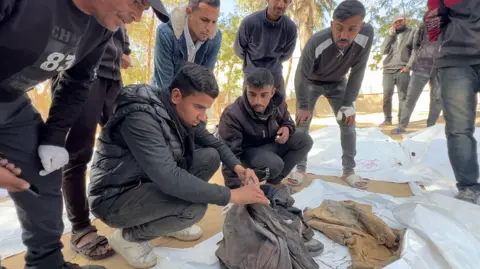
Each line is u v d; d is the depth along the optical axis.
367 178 2.90
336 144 3.88
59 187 1.39
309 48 2.50
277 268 1.47
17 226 2.08
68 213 1.80
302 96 2.70
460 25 2.08
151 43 6.20
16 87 1.12
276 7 2.75
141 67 6.28
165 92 1.56
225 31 8.02
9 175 1.03
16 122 1.20
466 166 2.20
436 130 3.44
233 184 2.29
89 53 1.23
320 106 8.90
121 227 1.62
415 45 4.63
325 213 2.05
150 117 1.45
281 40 2.98
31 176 1.27
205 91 1.44
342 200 2.31
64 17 0.98
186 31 2.33
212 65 2.71
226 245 1.63
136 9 0.98
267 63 3.04
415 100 4.51
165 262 1.70
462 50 2.09
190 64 1.52
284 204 1.82
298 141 2.45
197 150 1.83
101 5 0.97
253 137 2.38
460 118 2.17
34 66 1.06
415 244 1.60
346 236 1.81
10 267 1.69
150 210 1.54
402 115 4.66
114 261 1.74
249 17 2.95
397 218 1.88
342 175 2.91
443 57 2.21
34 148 1.27
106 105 1.89
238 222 1.61
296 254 1.55
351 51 2.42
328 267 1.65
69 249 1.85
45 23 0.96
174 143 1.57
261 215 1.59
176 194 1.44
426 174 2.81
